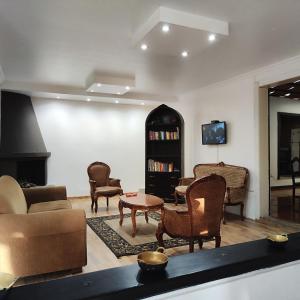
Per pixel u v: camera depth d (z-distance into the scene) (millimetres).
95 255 3162
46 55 3797
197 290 845
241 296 916
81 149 6785
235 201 4551
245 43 3404
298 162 8375
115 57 3896
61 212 2670
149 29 2701
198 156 6207
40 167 6148
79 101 6750
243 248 1038
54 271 2623
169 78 5152
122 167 7258
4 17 2668
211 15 2637
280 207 5605
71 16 2650
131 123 7359
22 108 5805
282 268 990
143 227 4207
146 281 796
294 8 2514
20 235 2498
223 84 5383
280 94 6094
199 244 3359
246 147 4863
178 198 5789
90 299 719
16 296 724
